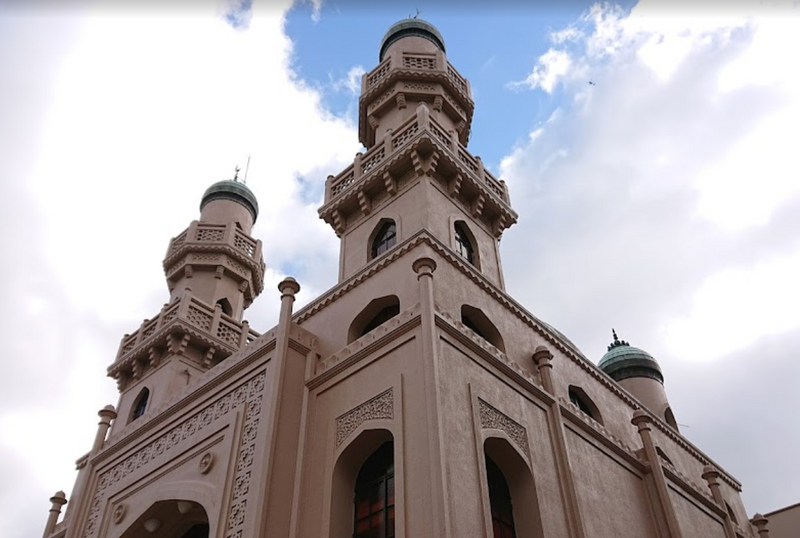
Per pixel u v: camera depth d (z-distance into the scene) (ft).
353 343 49.21
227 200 107.45
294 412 47.42
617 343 109.81
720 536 63.98
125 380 84.17
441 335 44.27
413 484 38.22
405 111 79.41
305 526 41.93
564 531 44.37
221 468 47.11
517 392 48.85
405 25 91.56
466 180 67.72
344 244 68.44
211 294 92.02
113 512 56.39
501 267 68.33
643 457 60.59
